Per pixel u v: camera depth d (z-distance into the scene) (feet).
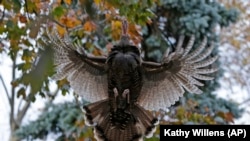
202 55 25.38
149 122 25.81
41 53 14.69
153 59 72.74
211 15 76.02
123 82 24.23
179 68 25.46
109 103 25.13
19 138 86.63
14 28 42.27
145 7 39.42
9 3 40.16
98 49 55.93
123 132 25.55
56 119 81.87
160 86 25.62
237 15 78.89
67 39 25.49
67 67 25.73
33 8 38.60
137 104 25.71
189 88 25.81
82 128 69.82
